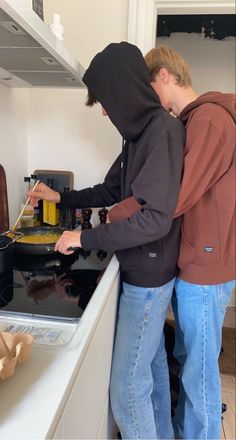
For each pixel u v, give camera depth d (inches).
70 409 22.7
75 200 57.9
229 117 41.5
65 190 62.7
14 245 47.6
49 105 66.7
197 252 43.8
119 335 44.7
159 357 54.9
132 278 42.9
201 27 121.0
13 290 37.6
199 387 48.9
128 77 37.3
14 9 23.7
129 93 37.6
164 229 36.5
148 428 47.5
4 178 52.7
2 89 55.6
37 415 19.1
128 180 42.9
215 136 39.4
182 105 47.8
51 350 25.4
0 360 20.5
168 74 46.3
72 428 23.7
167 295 45.1
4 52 36.1
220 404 49.9
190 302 46.0
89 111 66.3
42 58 38.6
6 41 32.1
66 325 29.5
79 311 32.1
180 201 38.6
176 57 46.6
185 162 38.6
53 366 23.4
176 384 65.7
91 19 62.4
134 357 44.7
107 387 44.1
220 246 43.5
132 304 43.6
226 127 40.4
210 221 43.1
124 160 46.1
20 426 18.3
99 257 49.9
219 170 41.2
